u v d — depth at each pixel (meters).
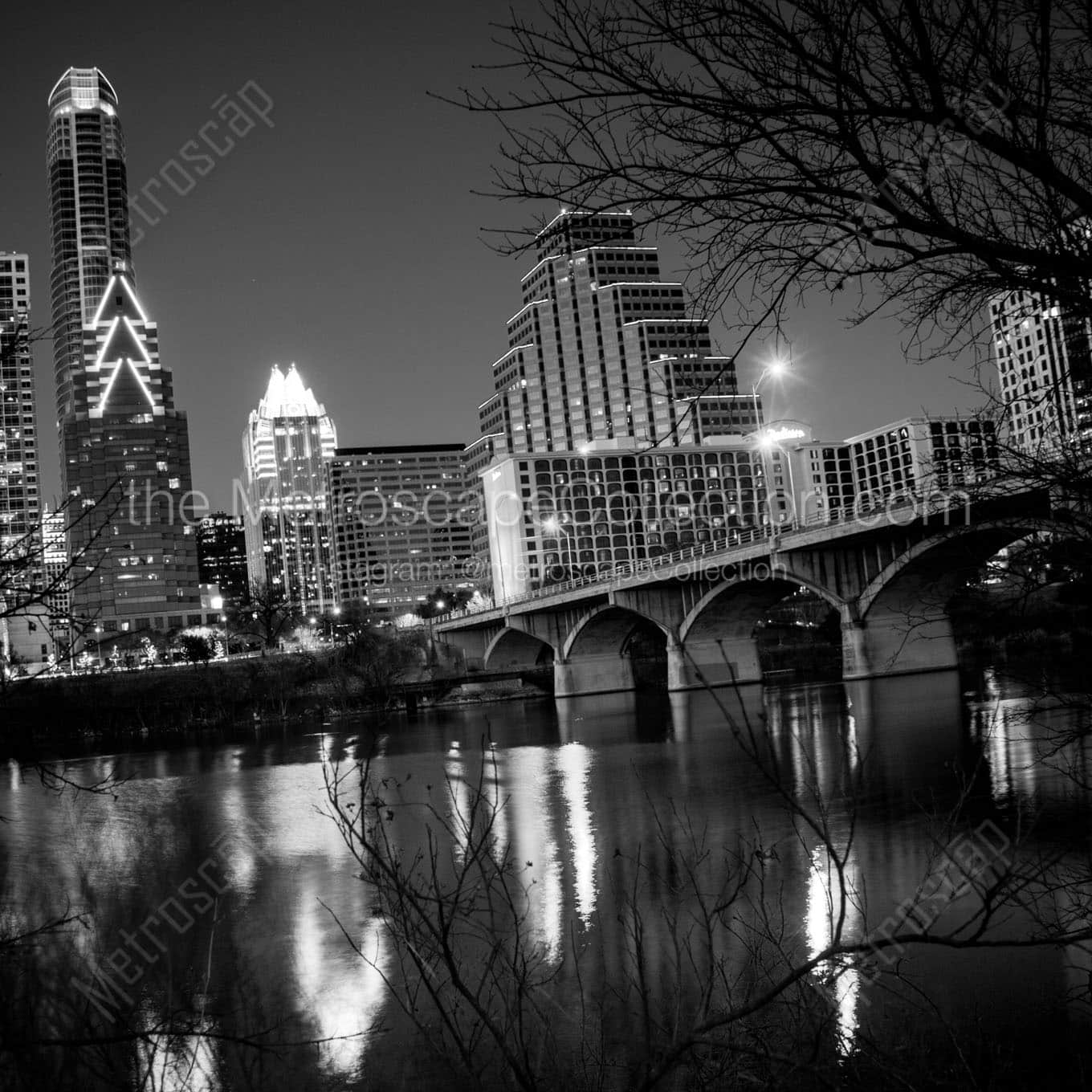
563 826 33.22
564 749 60.12
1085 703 8.38
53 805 46.19
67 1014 8.00
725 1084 6.11
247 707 107.88
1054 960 13.28
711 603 94.06
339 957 18.80
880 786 34.38
